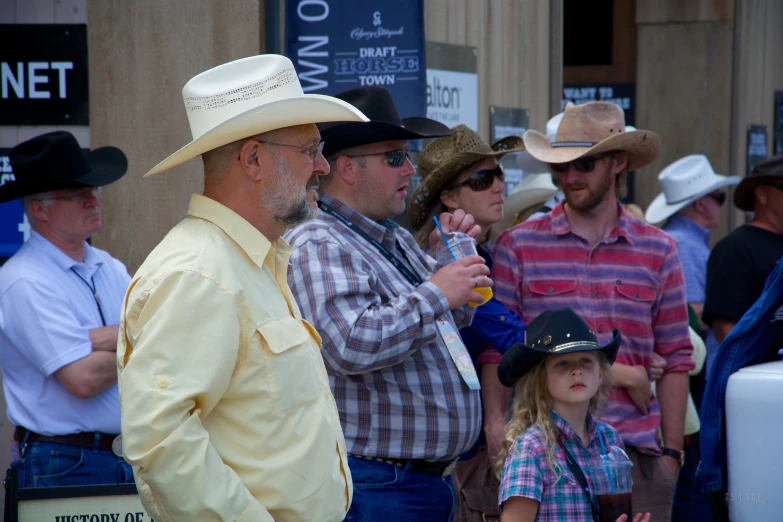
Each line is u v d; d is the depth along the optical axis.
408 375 6.06
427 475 6.19
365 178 6.38
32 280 7.12
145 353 4.04
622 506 6.06
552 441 6.09
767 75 22.80
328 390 4.84
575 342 6.18
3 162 8.92
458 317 6.83
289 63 4.77
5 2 8.87
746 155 21.48
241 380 4.29
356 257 6.01
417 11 8.92
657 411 7.79
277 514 4.35
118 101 9.02
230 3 8.95
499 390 7.62
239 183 4.57
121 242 9.10
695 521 10.88
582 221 7.85
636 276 7.74
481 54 12.41
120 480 7.22
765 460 5.69
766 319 6.26
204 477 4.00
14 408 7.21
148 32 8.98
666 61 21.08
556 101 14.70
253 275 4.52
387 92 6.64
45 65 8.93
